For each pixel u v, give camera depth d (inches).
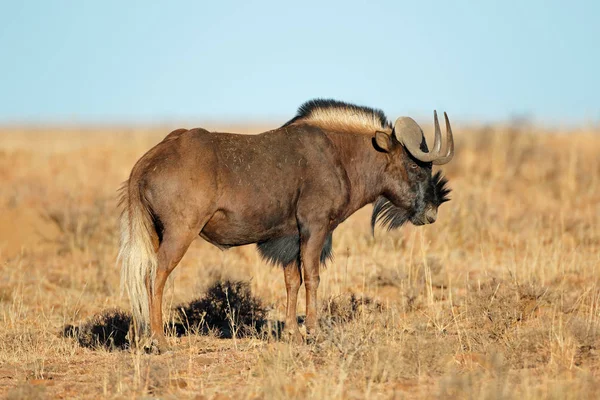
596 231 2353.6
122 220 1314.0
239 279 1786.4
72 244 2288.4
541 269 1797.5
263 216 1357.0
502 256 2078.0
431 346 1168.2
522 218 2514.8
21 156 4109.3
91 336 1443.2
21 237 2385.6
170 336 1435.8
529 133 4030.5
